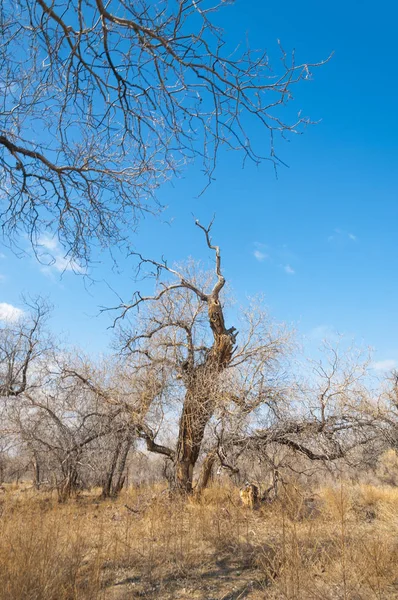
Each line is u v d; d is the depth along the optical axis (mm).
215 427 14531
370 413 14562
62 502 16047
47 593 5148
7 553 5828
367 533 8820
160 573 6613
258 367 14781
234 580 6406
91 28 3760
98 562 6234
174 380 16703
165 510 11188
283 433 14500
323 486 15055
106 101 4238
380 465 19312
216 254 18469
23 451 19531
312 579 5867
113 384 17000
